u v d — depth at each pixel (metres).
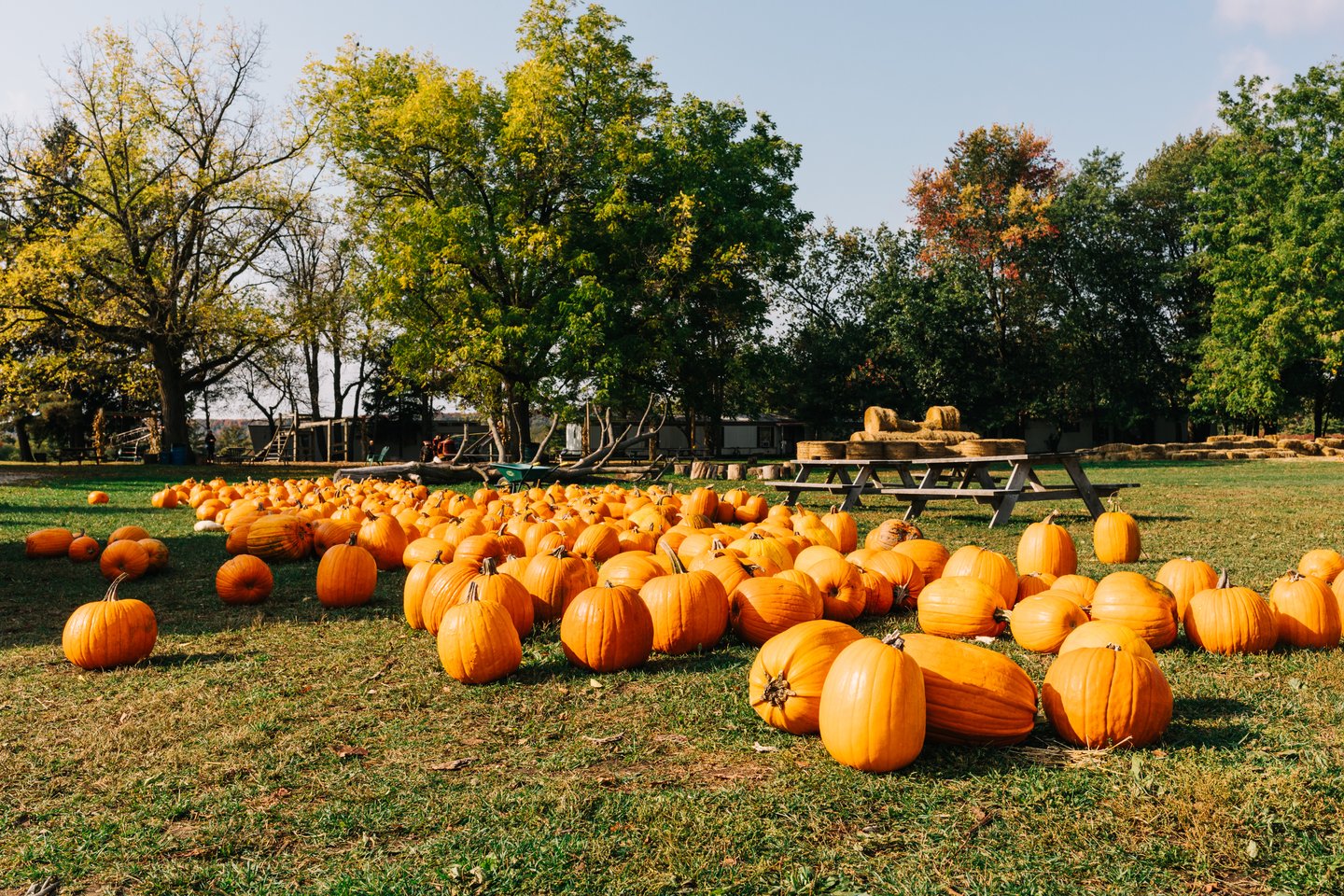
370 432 52.81
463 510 10.96
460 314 27.75
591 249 28.50
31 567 8.38
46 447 47.31
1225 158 37.84
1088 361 44.31
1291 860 2.46
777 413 53.75
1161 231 46.44
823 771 3.16
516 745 3.50
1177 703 3.85
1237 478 21.20
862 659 3.23
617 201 26.91
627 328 28.56
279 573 7.95
